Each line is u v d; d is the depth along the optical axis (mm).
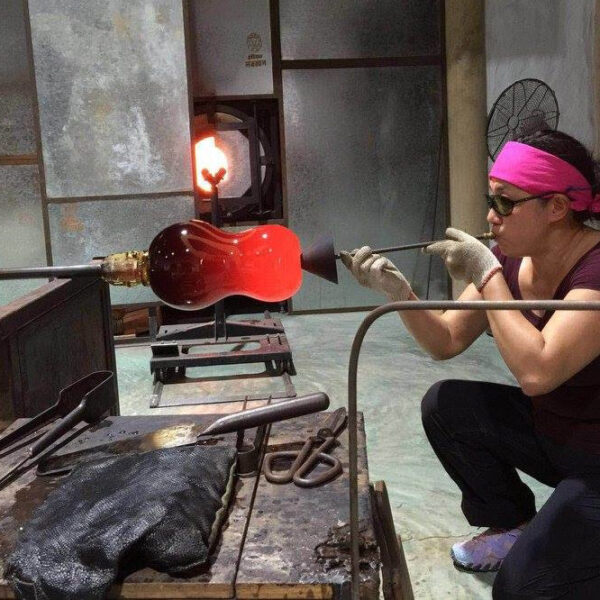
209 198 6090
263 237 1411
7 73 5270
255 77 6125
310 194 6312
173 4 5250
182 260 1402
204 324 5184
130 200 5473
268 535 1198
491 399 1971
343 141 6266
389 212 6395
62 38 5223
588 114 3988
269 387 4289
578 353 1505
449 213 6355
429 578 2127
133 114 5363
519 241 1638
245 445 1508
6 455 1585
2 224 5477
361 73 6180
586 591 1594
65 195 5422
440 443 2037
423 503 2627
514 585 1615
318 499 1314
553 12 4316
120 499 1228
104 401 1688
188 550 1106
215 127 6043
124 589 1083
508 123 4605
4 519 1292
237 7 6031
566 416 1700
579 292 1549
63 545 1123
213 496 1259
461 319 2014
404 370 4441
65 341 2662
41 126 5320
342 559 1124
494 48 5230
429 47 6184
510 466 2061
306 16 6086
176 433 1598
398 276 1729
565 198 1585
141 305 5621
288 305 6469
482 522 2109
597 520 1568
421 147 6312
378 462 3020
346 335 5527
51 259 5492
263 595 1077
